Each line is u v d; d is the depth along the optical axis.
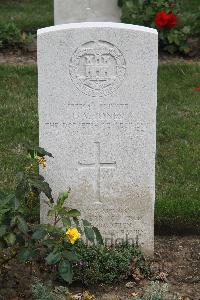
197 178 7.66
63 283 5.84
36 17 12.79
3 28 11.30
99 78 5.76
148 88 5.77
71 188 6.04
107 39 5.67
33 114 9.11
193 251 6.41
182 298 5.67
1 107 9.27
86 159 5.96
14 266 5.88
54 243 5.33
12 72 10.31
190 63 10.80
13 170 7.69
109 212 6.10
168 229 6.71
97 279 5.80
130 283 5.82
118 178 6.01
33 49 11.22
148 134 5.89
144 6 11.09
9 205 5.39
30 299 5.55
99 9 10.46
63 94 5.80
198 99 9.67
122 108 5.83
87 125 5.88
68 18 10.51
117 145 5.93
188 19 12.33
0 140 8.43
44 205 6.05
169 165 7.93
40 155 5.71
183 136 8.65
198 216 6.79
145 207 6.07
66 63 5.72
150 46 5.67
